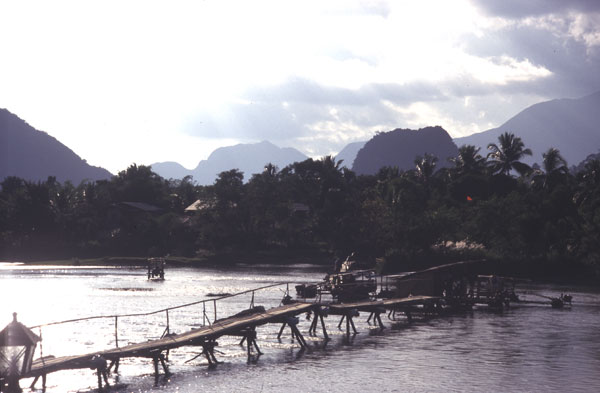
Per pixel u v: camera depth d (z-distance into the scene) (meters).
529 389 28.67
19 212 160.38
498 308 62.34
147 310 57.34
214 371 32.62
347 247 151.25
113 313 55.00
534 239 106.31
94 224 165.38
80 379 31.12
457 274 66.00
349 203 166.50
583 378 30.78
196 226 162.88
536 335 44.44
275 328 48.38
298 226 165.50
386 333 45.78
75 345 38.66
